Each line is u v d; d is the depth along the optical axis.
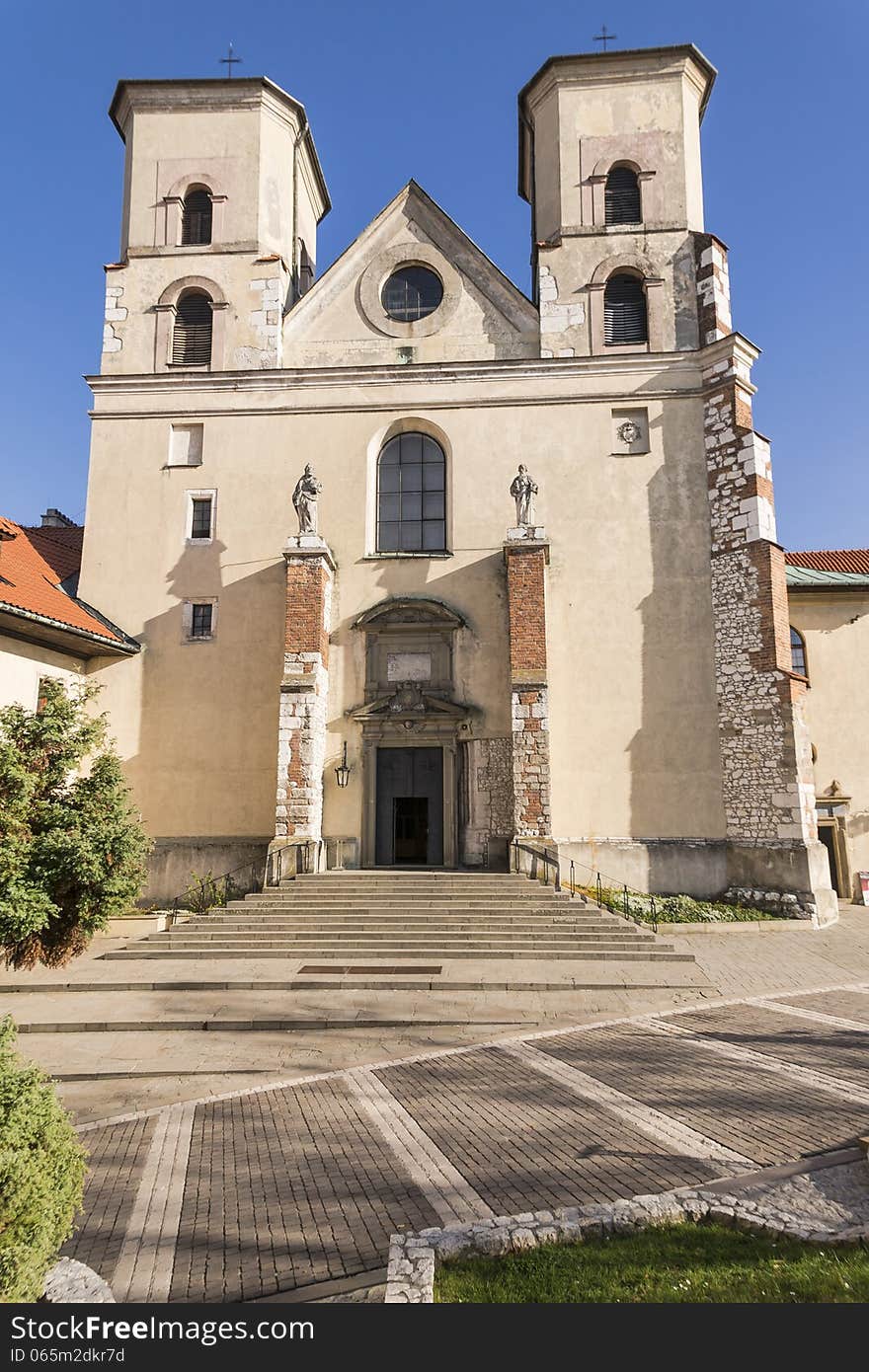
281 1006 13.28
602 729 22.48
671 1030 11.65
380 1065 10.53
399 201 26.14
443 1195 6.69
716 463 23.27
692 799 21.94
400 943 16.72
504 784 22.25
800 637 27.69
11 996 14.08
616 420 24.12
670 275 24.86
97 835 11.24
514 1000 13.55
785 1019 12.11
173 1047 11.49
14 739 11.61
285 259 26.80
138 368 25.47
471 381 24.53
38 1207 4.58
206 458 24.64
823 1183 6.53
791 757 21.02
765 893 20.78
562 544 23.45
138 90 26.86
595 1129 8.02
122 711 23.25
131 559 24.14
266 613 23.64
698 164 26.33
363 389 24.77
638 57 25.78
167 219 26.16
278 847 20.56
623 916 19.20
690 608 22.81
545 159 26.31
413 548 24.31
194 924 17.78
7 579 20.94
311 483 22.56
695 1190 6.33
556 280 25.06
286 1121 8.65
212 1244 6.00
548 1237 5.66
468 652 23.06
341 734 22.84
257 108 26.67
